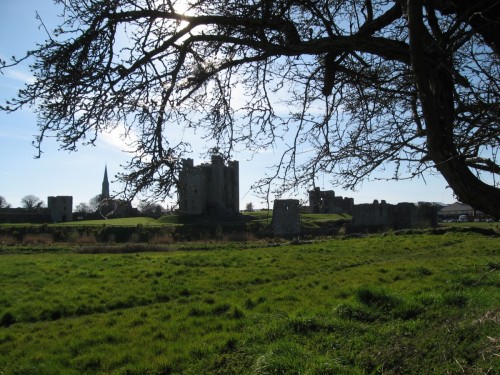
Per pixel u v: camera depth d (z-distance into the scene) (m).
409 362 6.47
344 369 6.70
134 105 3.95
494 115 2.96
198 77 4.12
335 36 3.61
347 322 8.84
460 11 3.37
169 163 4.00
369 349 7.34
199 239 42.41
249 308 11.62
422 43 3.04
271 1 3.67
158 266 19.30
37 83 3.48
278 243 32.81
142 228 47.31
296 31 3.85
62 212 68.06
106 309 12.73
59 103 3.55
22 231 49.00
